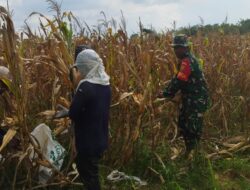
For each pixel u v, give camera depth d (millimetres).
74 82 5492
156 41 8539
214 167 7141
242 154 7891
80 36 6992
